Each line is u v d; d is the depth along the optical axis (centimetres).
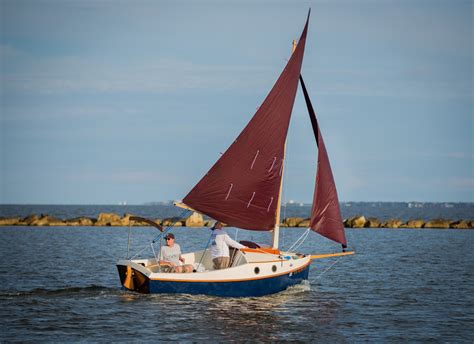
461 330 3653
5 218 17312
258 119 4784
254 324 3691
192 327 3588
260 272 4472
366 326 3722
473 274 6162
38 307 4066
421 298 4681
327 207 4994
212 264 4850
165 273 4241
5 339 3312
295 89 4934
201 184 4731
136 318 3762
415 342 3378
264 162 4856
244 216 4844
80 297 4394
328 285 5328
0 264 6738
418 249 9350
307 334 3503
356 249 9394
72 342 3256
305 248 9706
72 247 9231
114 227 15662
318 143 5006
